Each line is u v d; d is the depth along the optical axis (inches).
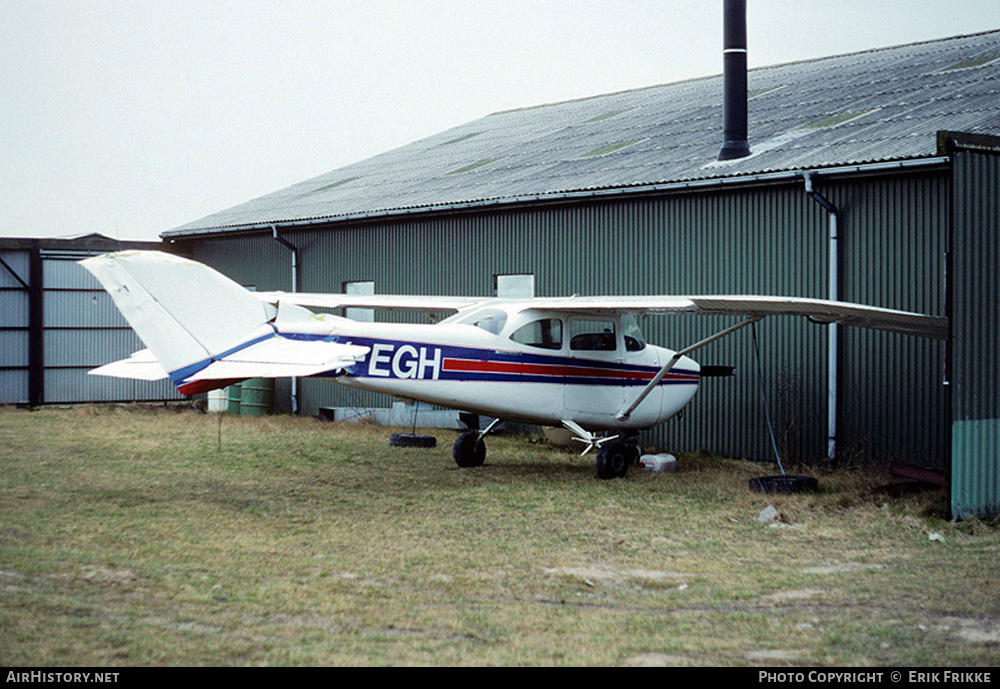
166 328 422.0
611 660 224.8
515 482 500.1
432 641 237.1
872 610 269.9
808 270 570.6
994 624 256.1
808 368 572.1
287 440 665.0
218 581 289.3
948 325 390.6
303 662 218.7
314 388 899.4
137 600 265.6
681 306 470.0
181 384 422.3
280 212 991.0
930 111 631.2
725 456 617.0
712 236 618.2
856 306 417.1
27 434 692.1
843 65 977.5
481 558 330.3
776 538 366.9
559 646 235.1
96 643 227.0
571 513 414.6
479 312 515.5
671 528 384.8
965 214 395.5
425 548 344.8
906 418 525.0
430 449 631.2
